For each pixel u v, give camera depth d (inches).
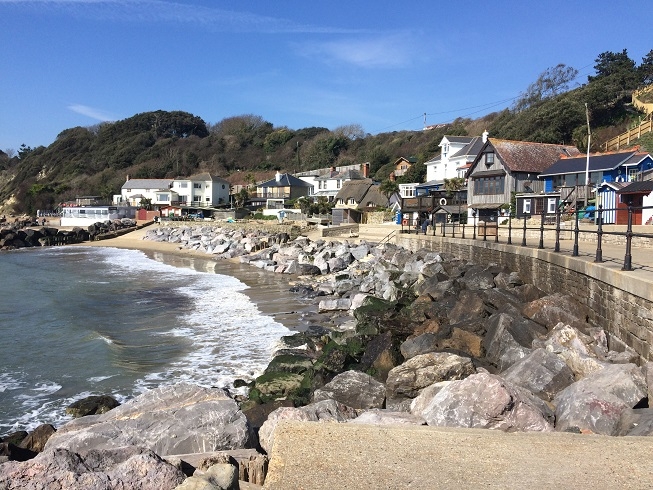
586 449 191.5
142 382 538.6
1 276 1359.5
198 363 600.4
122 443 253.4
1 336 718.5
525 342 423.5
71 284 1202.0
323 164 3870.6
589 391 273.1
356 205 2432.3
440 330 499.5
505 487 164.9
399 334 552.7
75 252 2137.1
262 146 4594.0
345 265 1346.0
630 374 286.0
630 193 993.5
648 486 163.9
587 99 2198.6
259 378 485.4
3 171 5851.4
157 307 920.9
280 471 177.8
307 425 215.5
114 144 4970.5
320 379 457.7
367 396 352.5
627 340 363.9
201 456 216.1
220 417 269.9
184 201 3555.6
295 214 2591.0
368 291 960.9
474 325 491.5
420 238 1312.7
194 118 5354.3
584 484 165.8
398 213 1791.3
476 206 1581.0
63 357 623.8
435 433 207.2
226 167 4404.5
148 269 1508.4
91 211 3201.3
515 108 3166.8
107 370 575.8
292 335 679.1
